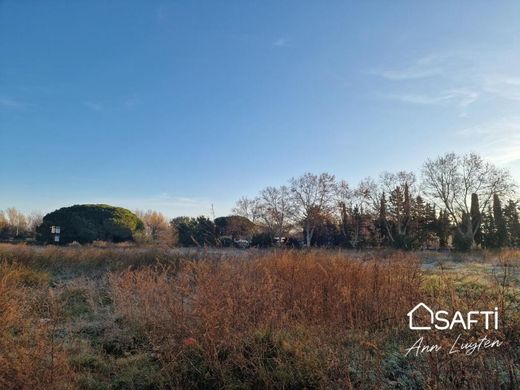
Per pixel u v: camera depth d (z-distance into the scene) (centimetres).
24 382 407
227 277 604
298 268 709
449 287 562
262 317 547
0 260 1244
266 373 454
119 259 1458
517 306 574
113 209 4509
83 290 927
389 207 4747
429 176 4744
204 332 505
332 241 4866
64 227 4166
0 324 527
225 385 450
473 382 404
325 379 426
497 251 2577
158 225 5175
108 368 506
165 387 460
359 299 594
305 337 515
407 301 596
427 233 4519
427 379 415
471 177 4588
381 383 431
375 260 756
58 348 484
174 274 816
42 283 1052
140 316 631
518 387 404
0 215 5378
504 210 4400
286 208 5522
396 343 520
